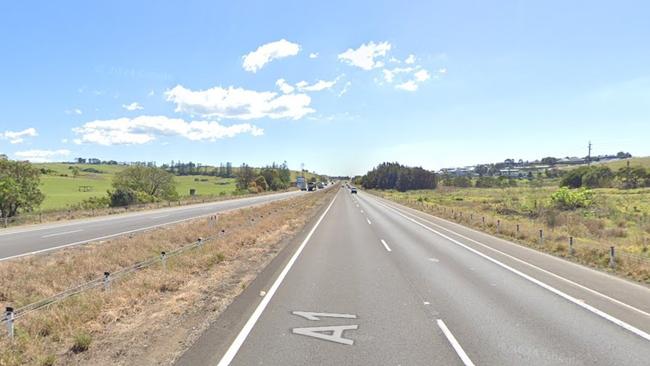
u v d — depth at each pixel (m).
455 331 7.23
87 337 6.46
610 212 37.38
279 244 18.53
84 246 17.81
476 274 12.41
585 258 15.66
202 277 11.64
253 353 6.18
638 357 6.17
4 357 5.80
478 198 70.12
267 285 10.64
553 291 10.35
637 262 14.07
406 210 46.78
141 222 30.45
